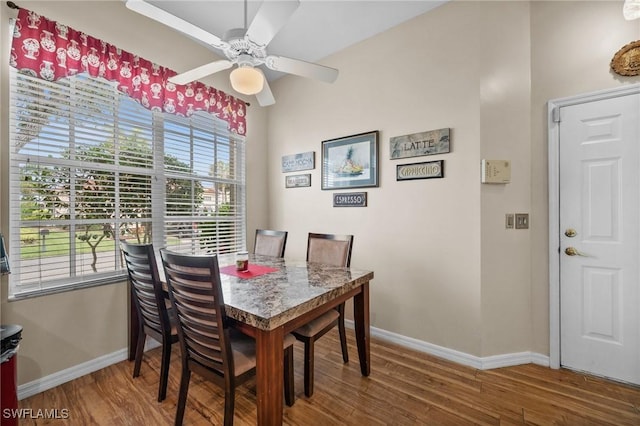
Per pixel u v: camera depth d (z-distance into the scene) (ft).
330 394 5.85
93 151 6.89
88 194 6.84
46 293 6.03
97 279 6.96
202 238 9.63
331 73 6.30
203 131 9.68
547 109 6.99
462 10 7.18
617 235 6.25
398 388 6.06
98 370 6.75
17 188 5.80
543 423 5.07
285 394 5.52
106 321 6.97
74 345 6.44
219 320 4.15
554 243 6.89
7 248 5.65
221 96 9.77
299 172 10.73
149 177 8.10
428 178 7.71
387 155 8.48
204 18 8.00
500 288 7.04
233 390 4.30
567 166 6.76
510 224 7.09
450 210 7.39
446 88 7.43
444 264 7.48
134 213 7.75
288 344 5.23
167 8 7.58
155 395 5.82
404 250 8.15
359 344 6.50
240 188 11.07
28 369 5.79
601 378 6.40
